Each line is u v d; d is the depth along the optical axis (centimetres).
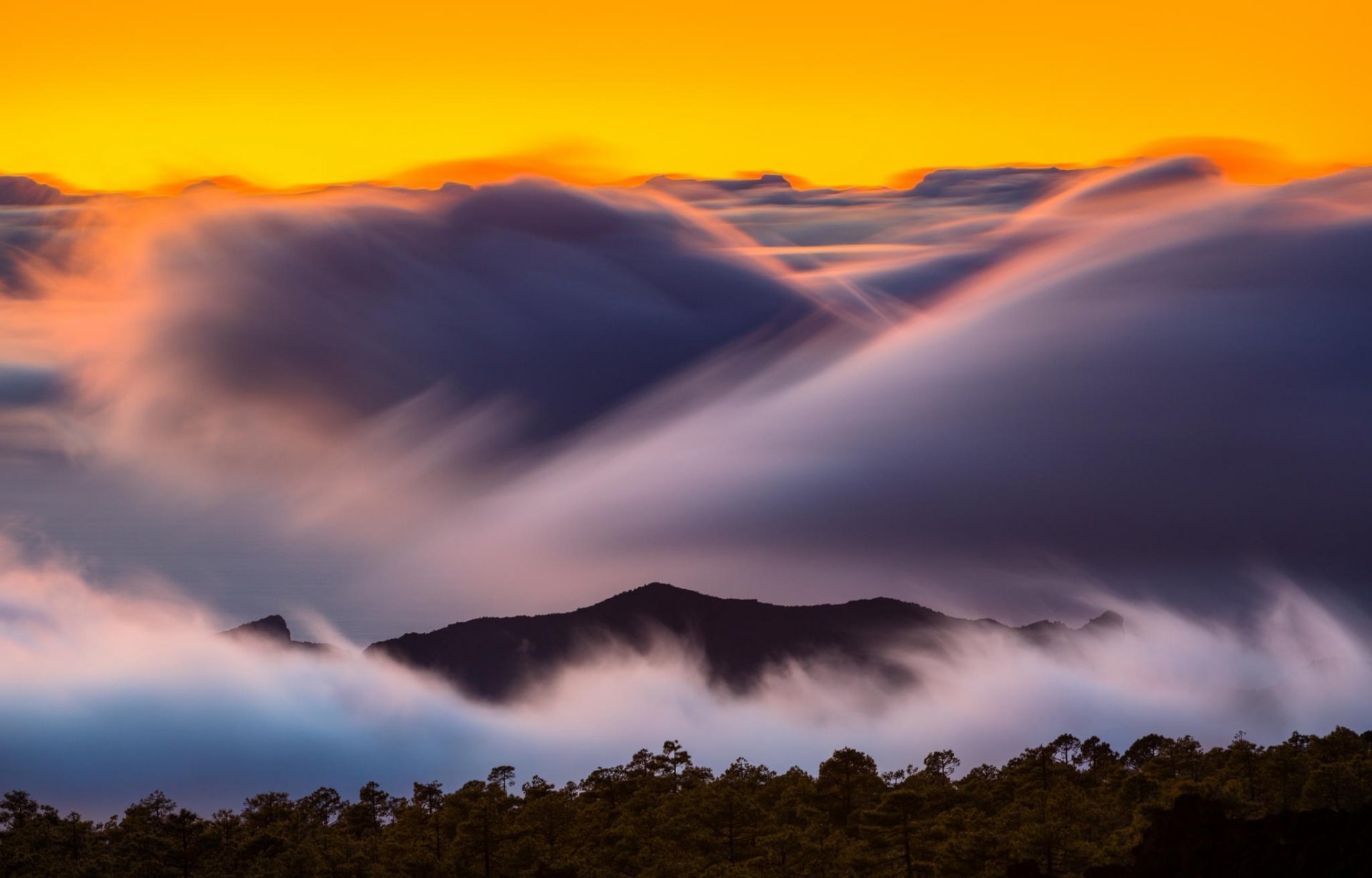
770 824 10169
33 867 9875
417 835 10106
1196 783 8950
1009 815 9819
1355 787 8512
